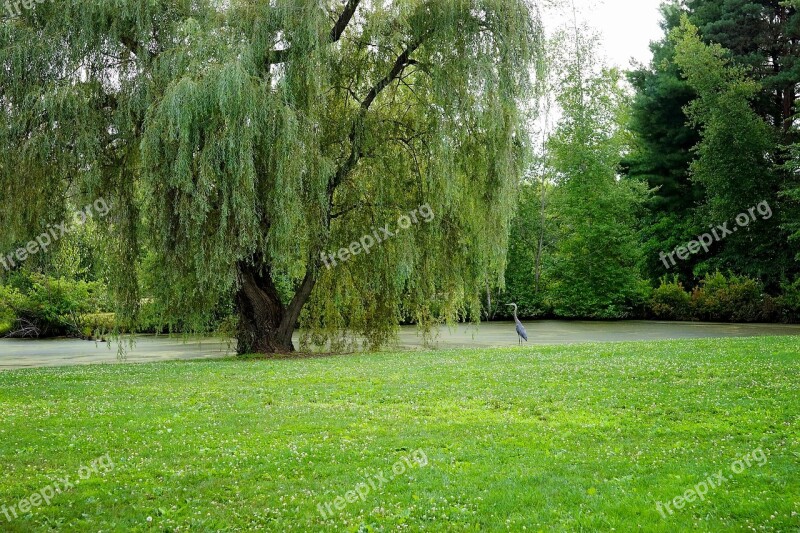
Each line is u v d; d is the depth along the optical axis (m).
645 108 41.56
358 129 19.11
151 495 6.23
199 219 15.61
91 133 15.88
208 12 16.73
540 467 6.82
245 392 12.05
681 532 5.03
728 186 36.00
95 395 11.88
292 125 16.08
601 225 42.56
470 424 8.90
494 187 19.06
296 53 17.08
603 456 7.18
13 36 15.61
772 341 17.12
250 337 21.31
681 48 36.53
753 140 34.84
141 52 16.31
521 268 48.25
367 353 20.48
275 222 16.55
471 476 6.59
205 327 21.58
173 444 8.02
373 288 20.45
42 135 15.48
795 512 5.29
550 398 10.61
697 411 9.22
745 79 35.81
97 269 18.30
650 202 43.66
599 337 28.38
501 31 17.55
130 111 16.25
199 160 15.69
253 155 16.28
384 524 5.43
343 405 10.55
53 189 16.41
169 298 18.73
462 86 17.81
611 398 10.36
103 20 15.87
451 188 18.75
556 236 50.72
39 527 5.46
